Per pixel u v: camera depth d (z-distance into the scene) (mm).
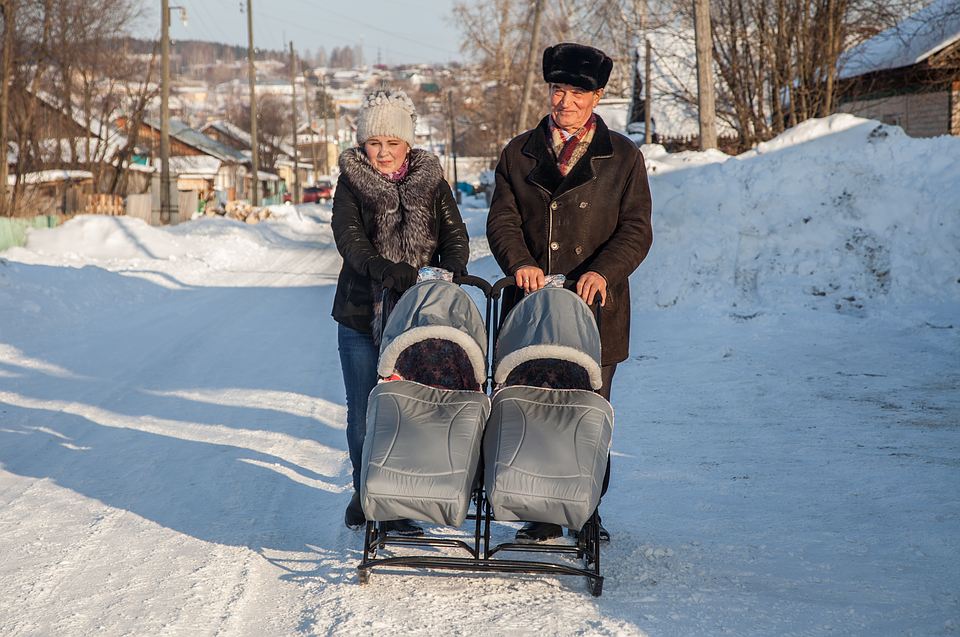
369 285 4738
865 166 11883
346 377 4879
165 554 4785
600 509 5270
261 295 17625
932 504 5148
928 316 10523
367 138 4656
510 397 4109
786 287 11492
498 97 52812
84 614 4047
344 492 5855
